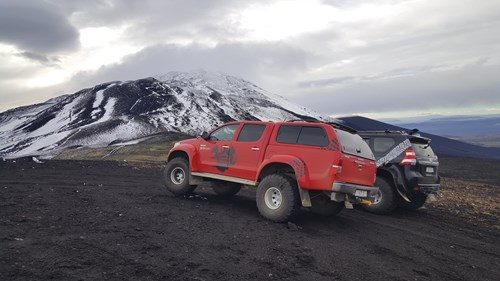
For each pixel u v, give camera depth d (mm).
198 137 10141
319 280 4996
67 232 6039
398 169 10180
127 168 18578
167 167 10414
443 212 11078
